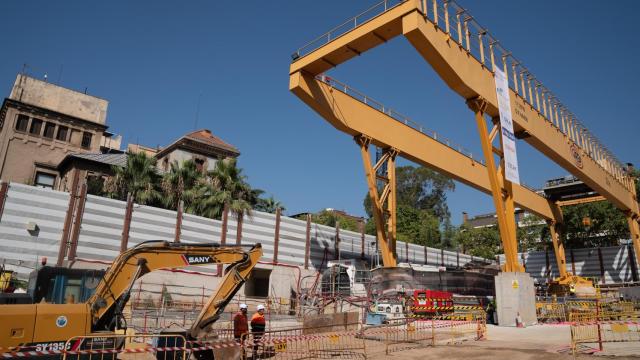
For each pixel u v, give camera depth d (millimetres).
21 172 39031
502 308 23297
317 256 35125
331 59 21438
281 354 12312
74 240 22766
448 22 21172
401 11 19109
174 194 30297
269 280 30953
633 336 16172
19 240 21375
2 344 7836
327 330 17469
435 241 62406
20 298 10656
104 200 24422
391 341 15734
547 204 44469
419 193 78750
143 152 30156
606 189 38594
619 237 48156
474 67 23125
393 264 26203
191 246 10547
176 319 20281
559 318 26156
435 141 30297
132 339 13031
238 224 30141
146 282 24125
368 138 25297
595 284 40781
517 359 11734
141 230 25453
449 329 20469
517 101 27266
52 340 8281
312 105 22562
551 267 51156
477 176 33562
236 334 11531
